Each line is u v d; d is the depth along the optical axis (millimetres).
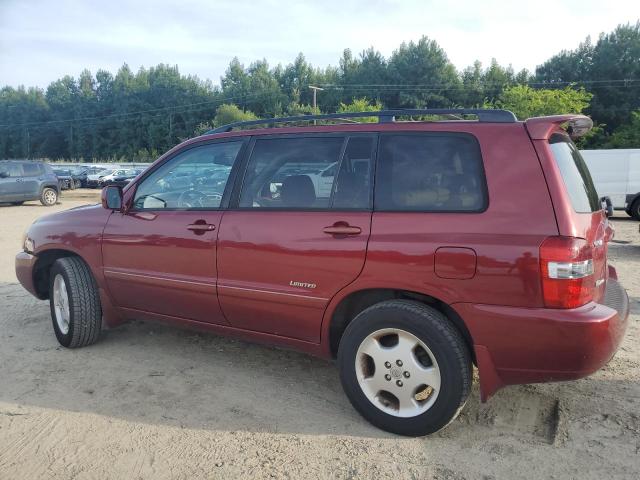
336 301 3301
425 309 3039
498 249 2846
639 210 16172
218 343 4766
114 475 2824
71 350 4594
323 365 4285
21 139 114562
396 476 2797
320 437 3178
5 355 4484
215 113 98562
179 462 2934
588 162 17297
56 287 4648
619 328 2902
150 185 4230
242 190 3752
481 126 3127
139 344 4738
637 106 62844
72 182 33750
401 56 84062
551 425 3297
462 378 2959
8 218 15922
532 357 2842
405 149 3273
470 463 2900
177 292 3980
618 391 3738
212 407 3559
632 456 2945
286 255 3432
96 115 108625
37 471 2865
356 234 3215
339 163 3428
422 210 3115
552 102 48656
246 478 2787
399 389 3139
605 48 65812
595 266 2965
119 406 3572
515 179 2941
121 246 4234
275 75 102250
